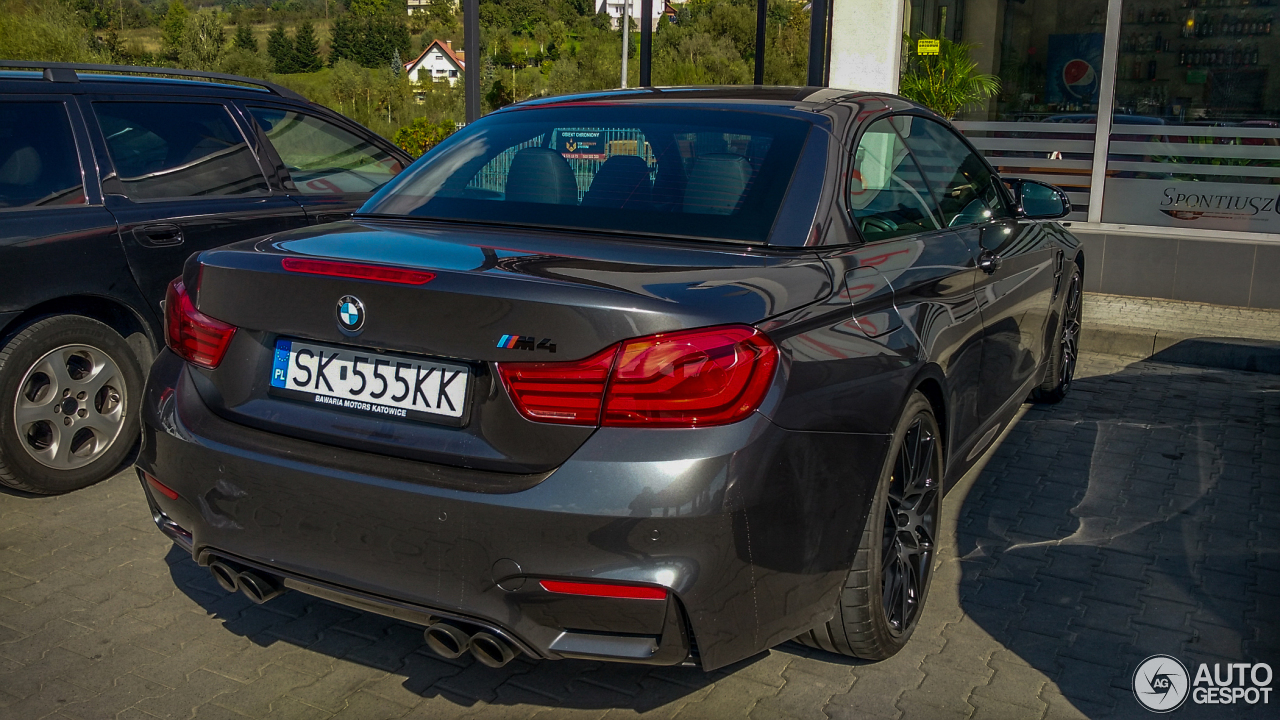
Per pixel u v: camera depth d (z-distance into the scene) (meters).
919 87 9.05
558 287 2.10
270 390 2.42
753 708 2.62
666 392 2.05
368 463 2.23
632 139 2.94
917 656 2.91
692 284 2.20
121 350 4.11
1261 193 8.03
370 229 2.73
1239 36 7.93
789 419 2.19
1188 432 5.11
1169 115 8.26
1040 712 2.64
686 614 2.11
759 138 2.87
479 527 2.10
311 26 122.38
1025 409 5.47
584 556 2.06
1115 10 8.30
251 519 2.36
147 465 2.55
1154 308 7.66
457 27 152.50
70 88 4.18
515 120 3.25
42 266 3.82
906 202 3.22
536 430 2.10
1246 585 3.41
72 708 2.57
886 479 2.58
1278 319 7.32
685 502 2.04
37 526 3.70
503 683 2.73
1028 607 3.23
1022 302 4.07
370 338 2.24
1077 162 8.65
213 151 4.60
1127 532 3.84
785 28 80.88
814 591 2.38
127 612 3.08
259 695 2.66
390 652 2.89
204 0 151.12
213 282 2.48
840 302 2.45
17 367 3.78
